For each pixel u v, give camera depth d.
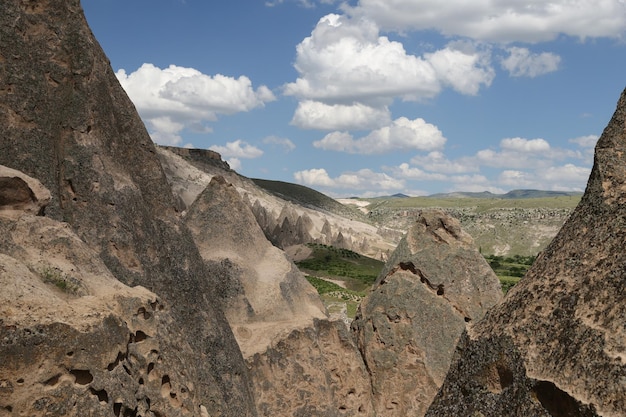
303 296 21.77
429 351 21.64
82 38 15.45
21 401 9.05
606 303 9.33
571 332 9.58
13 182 12.20
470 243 22.86
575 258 10.49
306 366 19.33
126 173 15.85
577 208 11.35
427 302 22.20
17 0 14.85
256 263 21.36
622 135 11.09
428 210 23.72
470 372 11.52
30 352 9.17
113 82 16.42
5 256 10.30
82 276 11.80
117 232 14.70
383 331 22.23
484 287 22.39
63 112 14.97
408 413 21.22
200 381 15.41
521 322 10.73
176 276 16.09
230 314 19.59
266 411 18.14
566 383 9.12
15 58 14.57
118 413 10.22
